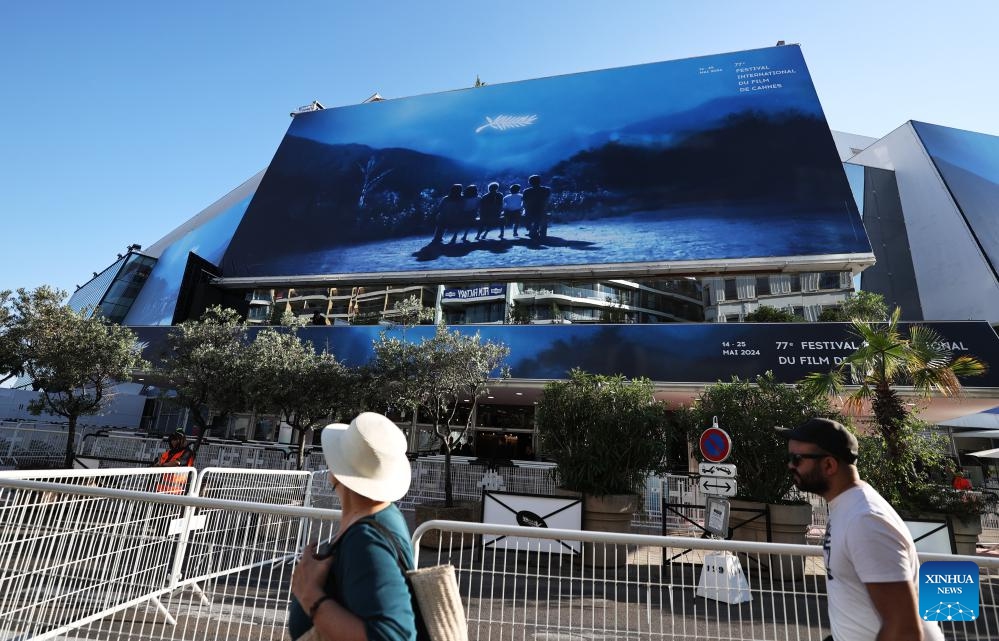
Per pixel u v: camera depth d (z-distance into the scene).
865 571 1.76
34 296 14.88
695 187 21.66
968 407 16.50
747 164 21.64
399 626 1.30
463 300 21.72
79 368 14.70
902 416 9.90
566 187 23.11
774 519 8.32
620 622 4.98
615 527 8.50
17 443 16.33
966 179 29.53
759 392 9.45
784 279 19.55
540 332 18.03
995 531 12.34
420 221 24.09
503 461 15.27
